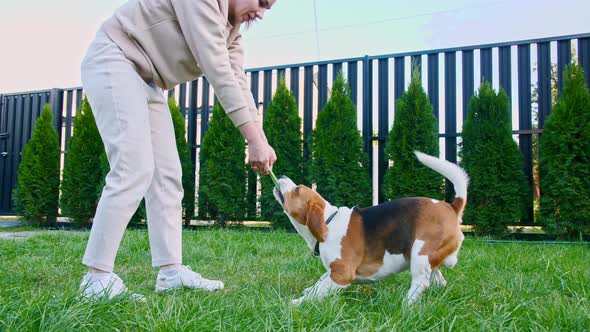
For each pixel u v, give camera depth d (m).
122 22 2.34
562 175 5.56
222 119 7.26
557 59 6.24
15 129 9.62
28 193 8.20
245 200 7.25
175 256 2.61
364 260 2.43
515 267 3.28
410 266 2.38
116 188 2.21
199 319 1.62
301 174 7.11
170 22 2.34
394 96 6.98
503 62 6.47
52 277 2.87
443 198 6.18
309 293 2.29
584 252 4.20
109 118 2.25
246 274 3.12
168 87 2.54
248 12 2.60
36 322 1.55
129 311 1.79
